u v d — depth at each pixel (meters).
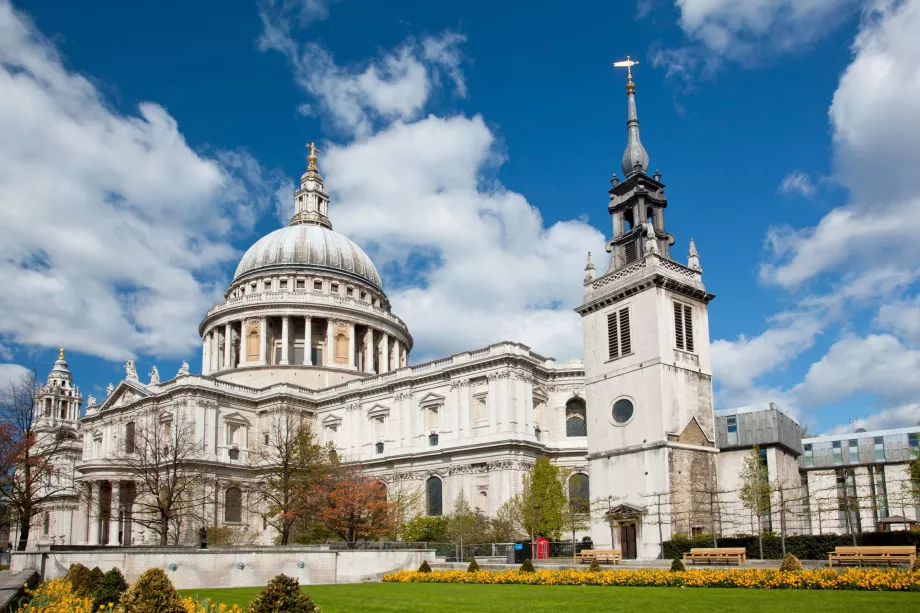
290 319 123.00
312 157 151.50
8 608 26.33
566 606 29.44
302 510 78.56
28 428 70.75
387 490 89.19
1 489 71.69
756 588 35.31
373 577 57.12
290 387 107.25
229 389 104.56
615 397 63.97
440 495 89.38
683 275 65.50
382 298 139.88
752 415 77.12
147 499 96.25
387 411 98.81
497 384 87.12
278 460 94.62
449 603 32.25
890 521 63.72
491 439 85.38
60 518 123.38
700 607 27.48
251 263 133.88
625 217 70.12
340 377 119.50
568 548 68.56
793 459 85.62
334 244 136.50
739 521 66.56
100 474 98.44
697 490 59.94
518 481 83.06
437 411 93.50
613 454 62.91
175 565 48.56
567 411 95.38
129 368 114.88
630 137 70.31
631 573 41.16
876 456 98.31
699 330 65.44
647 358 61.69
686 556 50.44
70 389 166.62
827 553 47.38
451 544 70.12
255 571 51.75
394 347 132.88
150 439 95.75
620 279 66.38
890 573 32.31
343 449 102.50
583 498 80.00
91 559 47.59
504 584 45.09
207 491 95.62
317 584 51.59
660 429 59.22
